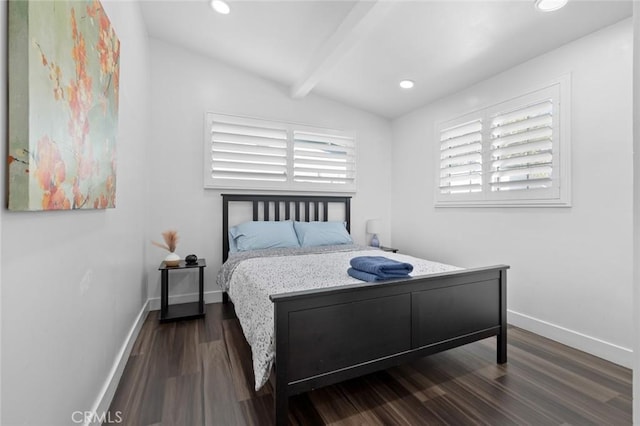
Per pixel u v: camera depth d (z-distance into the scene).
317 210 3.95
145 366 2.02
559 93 2.41
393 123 4.40
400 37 2.53
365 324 1.66
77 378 1.23
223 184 3.46
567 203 2.36
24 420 0.86
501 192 2.85
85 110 1.22
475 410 1.59
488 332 2.05
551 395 1.72
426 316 1.85
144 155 2.89
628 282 2.05
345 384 1.83
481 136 3.07
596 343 2.19
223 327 2.70
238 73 3.54
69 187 1.08
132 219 2.36
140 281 2.73
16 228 0.83
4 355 0.77
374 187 4.34
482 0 2.04
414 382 1.85
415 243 3.98
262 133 3.68
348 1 2.25
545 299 2.52
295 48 2.99
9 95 0.79
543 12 2.07
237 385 1.80
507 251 2.83
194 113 3.36
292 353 1.48
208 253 3.42
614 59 2.11
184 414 1.55
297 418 1.53
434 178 3.67
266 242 3.25
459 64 2.83
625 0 1.91
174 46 3.28
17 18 0.80
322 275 2.07
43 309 0.97
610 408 1.61
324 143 4.01
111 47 1.58
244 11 2.55
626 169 2.06
